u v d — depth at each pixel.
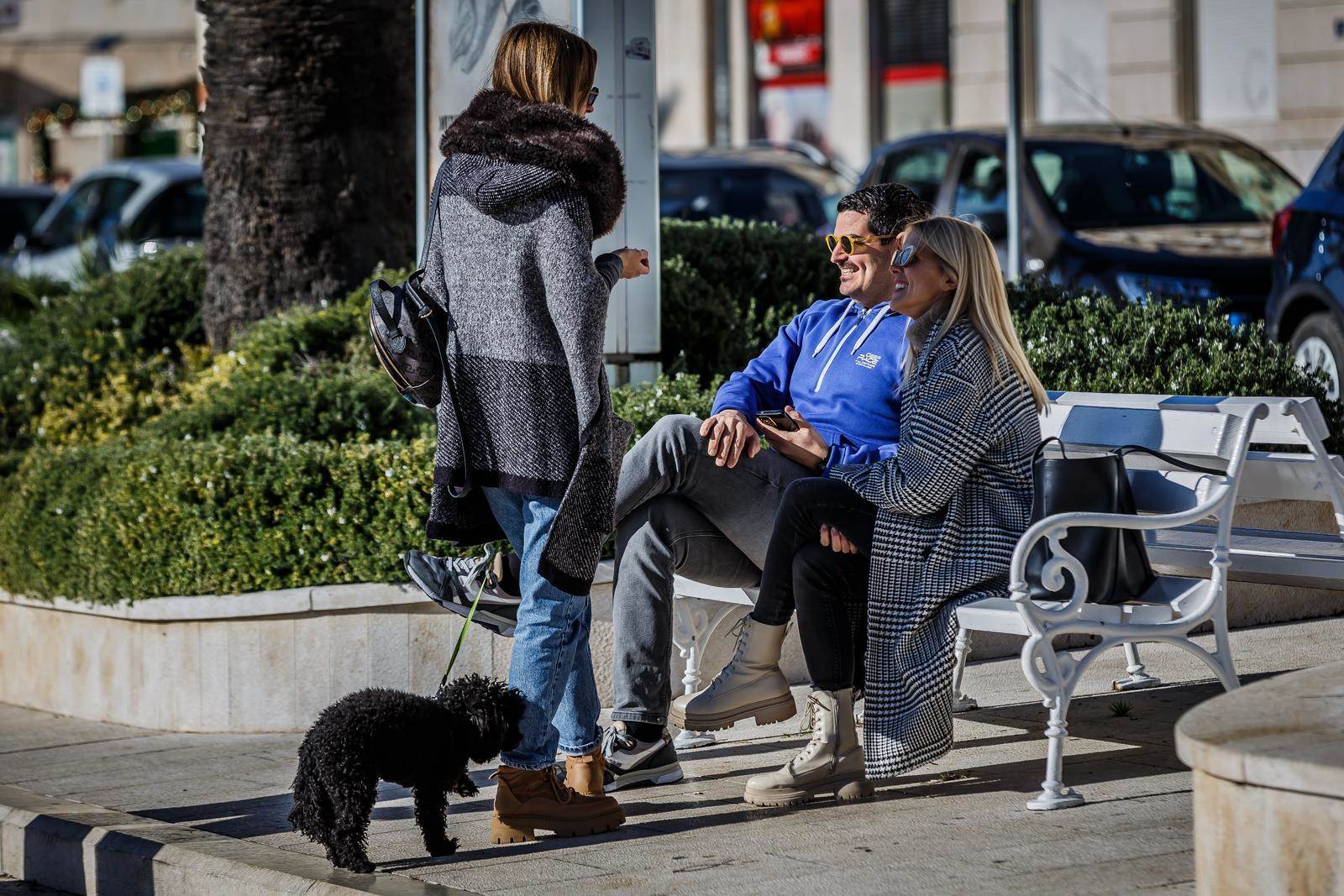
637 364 16.06
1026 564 9.66
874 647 9.94
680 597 12.13
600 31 15.55
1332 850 6.77
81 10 72.50
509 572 10.74
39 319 19.91
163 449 14.66
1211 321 15.60
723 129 55.97
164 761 13.03
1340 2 42.47
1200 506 9.88
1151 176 25.36
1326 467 10.45
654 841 9.72
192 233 33.25
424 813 9.62
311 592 13.62
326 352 17.09
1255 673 12.91
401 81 19.14
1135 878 8.31
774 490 10.95
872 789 10.35
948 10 51.25
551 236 9.21
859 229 10.92
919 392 9.90
